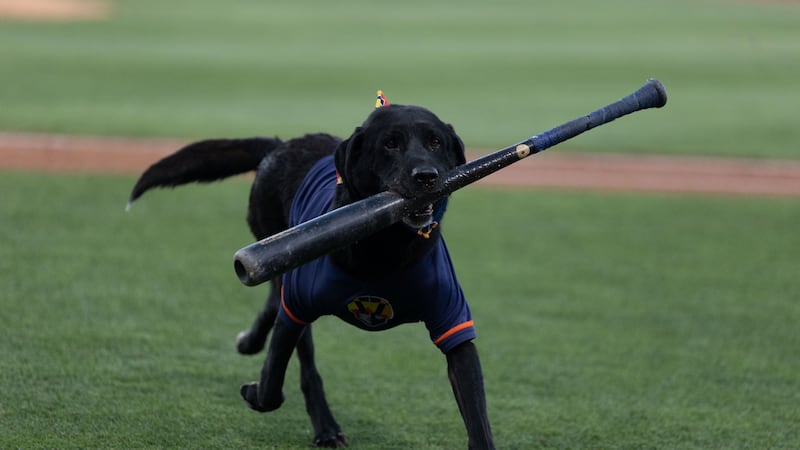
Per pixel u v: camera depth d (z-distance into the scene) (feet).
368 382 30.25
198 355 31.60
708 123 83.41
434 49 130.21
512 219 52.34
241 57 117.29
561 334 35.27
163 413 26.86
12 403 26.68
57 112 77.41
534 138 21.25
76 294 36.63
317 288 22.66
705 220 53.16
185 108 82.74
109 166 59.77
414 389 29.81
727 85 106.32
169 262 41.50
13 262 40.06
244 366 30.94
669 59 125.18
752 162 68.95
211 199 53.01
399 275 22.11
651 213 54.34
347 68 110.63
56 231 45.27
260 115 80.48
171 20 157.79
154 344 32.24
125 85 94.38
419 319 23.18
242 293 38.04
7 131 68.90
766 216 54.34
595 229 50.70
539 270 43.27
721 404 29.43
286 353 24.13
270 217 27.91
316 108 85.10
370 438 26.30
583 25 168.76
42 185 53.98
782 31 165.37
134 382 28.94
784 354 33.86
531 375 31.30
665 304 39.04
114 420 26.14
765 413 28.76
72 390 27.94
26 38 127.75
